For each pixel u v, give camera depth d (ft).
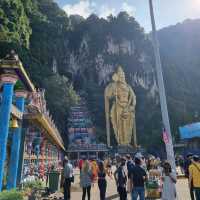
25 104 45.62
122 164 39.22
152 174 48.85
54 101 318.65
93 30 520.83
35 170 64.23
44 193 49.57
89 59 492.95
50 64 426.51
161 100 48.42
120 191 38.22
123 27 529.04
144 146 357.00
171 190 32.63
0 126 31.24
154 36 52.70
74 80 469.16
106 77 474.49
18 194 28.43
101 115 409.49
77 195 56.08
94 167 50.06
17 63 32.19
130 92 234.79
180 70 552.00
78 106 345.92
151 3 54.39
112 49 508.12
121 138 226.17
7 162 45.47
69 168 43.37
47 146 91.04
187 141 105.40
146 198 46.96
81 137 299.38
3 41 266.77
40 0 490.49
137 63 496.23
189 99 491.31
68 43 501.97
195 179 32.96
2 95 32.63
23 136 48.80
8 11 300.61
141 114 428.56
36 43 405.39
